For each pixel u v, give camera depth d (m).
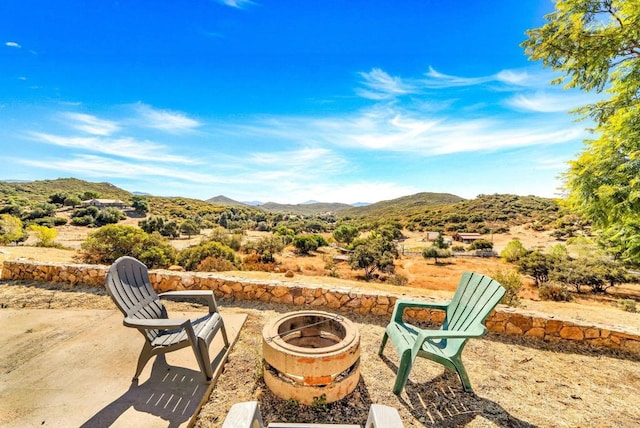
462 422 2.30
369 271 21.97
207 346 2.54
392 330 3.00
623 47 4.58
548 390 2.78
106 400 2.32
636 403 2.64
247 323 3.99
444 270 25.17
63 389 2.44
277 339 2.55
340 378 2.49
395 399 2.55
